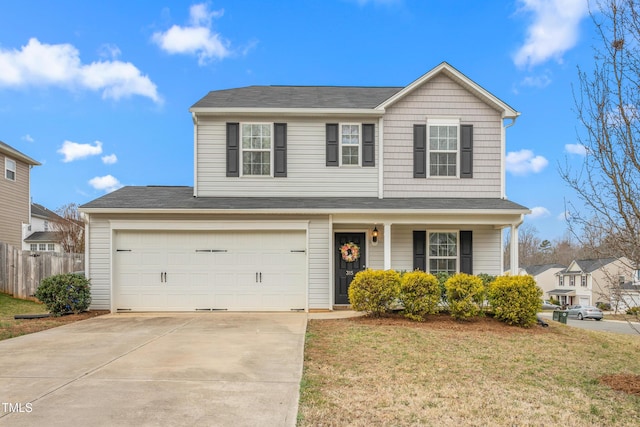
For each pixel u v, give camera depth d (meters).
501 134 11.51
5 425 3.52
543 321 9.62
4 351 6.16
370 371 5.38
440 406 4.23
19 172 20.81
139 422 3.60
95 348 6.35
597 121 5.15
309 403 4.14
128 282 10.15
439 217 10.26
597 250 5.26
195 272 10.23
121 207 9.95
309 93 13.04
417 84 11.27
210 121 11.18
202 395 4.29
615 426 3.88
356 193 11.29
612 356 6.80
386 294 8.97
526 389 4.89
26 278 12.95
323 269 10.24
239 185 11.17
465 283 9.06
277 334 7.44
